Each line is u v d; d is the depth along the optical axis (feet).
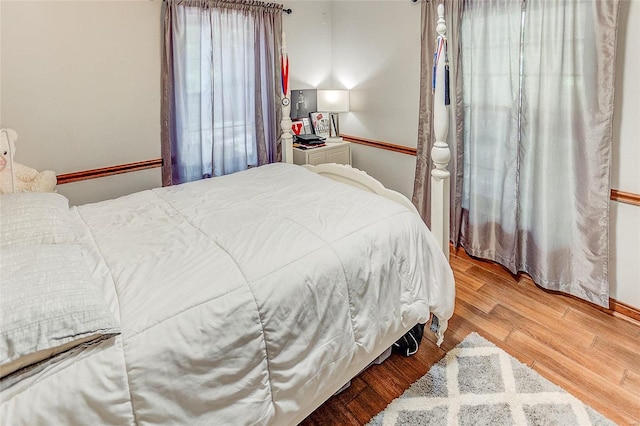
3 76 8.02
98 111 9.27
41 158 8.73
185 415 3.78
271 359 4.41
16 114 8.29
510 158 8.87
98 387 3.39
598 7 6.82
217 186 8.07
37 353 3.28
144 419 3.56
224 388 4.03
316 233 5.60
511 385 6.12
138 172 10.18
